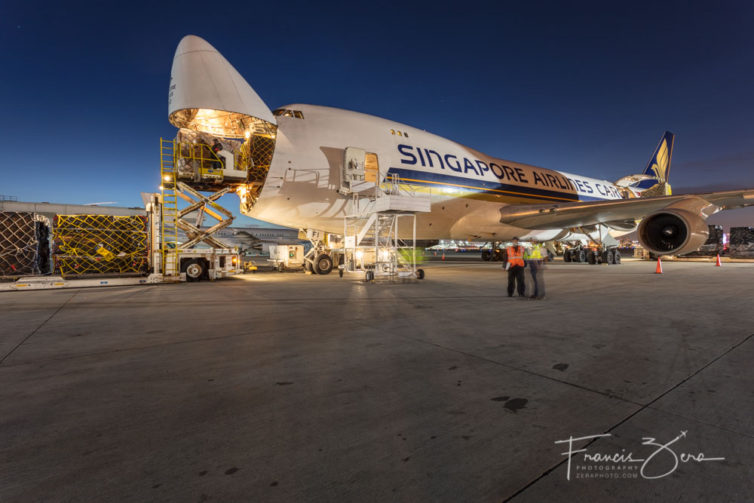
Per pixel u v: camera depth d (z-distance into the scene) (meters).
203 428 2.51
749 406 2.82
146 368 3.76
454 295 9.04
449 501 1.77
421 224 15.66
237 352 4.32
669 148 29.56
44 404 2.90
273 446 2.27
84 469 2.04
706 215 10.20
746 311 6.84
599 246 21.88
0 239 11.27
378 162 13.59
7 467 2.05
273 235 43.72
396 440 2.35
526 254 8.67
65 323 5.95
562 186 20.55
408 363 3.89
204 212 12.92
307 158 12.43
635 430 2.46
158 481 1.93
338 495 1.81
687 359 3.99
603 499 1.79
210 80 10.62
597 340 4.80
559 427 2.51
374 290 10.04
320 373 3.59
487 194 16.66
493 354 4.20
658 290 9.98
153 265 12.54
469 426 2.53
